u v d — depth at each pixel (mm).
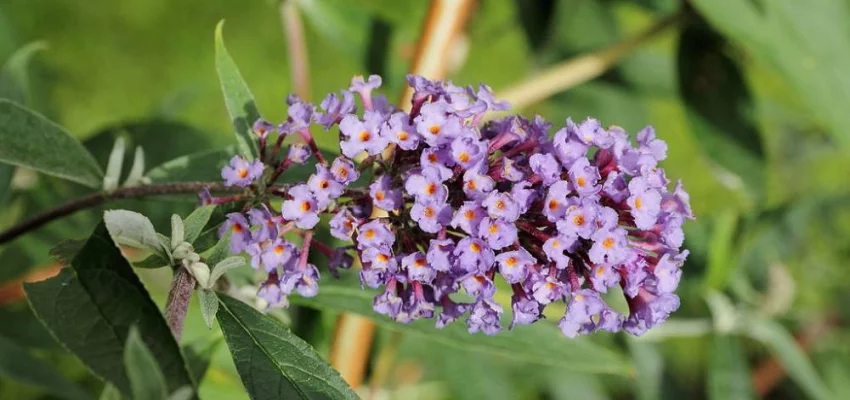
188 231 413
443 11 537
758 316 590
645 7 685
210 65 1107
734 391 574
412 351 625
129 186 457
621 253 396
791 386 684
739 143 607
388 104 436
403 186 411
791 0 548
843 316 707
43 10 1073
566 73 576
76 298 384
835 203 634
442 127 403
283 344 411
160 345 378
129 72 1082
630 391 748
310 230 415
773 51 538
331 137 721
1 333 535
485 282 398
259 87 1095
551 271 405
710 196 910
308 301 461
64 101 1032
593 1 687
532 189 406
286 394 404
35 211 578
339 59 1102
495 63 1074
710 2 536
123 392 377
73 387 468
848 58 548
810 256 743
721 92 606
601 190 408
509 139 415
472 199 401
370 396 563
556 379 706
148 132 570
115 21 1103
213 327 465
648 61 684
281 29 1138
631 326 411
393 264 406
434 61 539
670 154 955
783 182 817
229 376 493
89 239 391
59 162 450
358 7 570
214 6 1141
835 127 541
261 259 411
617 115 705
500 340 473
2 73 504
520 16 668
